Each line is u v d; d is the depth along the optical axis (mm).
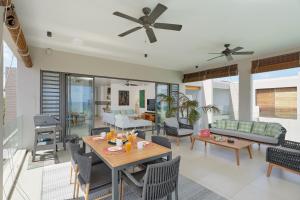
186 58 5145
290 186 2484
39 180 2623
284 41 3711
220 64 5762
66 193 2295
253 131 4504
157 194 1576
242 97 5168
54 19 2764
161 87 6840
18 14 2584
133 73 5734
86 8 2443
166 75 6637
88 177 1689
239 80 5242
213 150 4211
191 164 3311
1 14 1464
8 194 2221
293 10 2451
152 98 9141
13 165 2938
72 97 4695
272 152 2732
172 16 2645
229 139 3908
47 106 4273
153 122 7375
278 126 4113
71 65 4566
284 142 3350
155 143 2514
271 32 3242
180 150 4215
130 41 3746
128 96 10602
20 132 3795
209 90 7812
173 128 4785
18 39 2457
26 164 3211
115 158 1846
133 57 5035
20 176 2742
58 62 4379
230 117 7453
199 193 2303
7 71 3465
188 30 3158
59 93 4441
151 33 2584
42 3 2312
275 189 2402
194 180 2664
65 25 2980
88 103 4953
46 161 3363
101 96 11570
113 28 3100
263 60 4699
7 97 3947
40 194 2268
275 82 6277
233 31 3203
